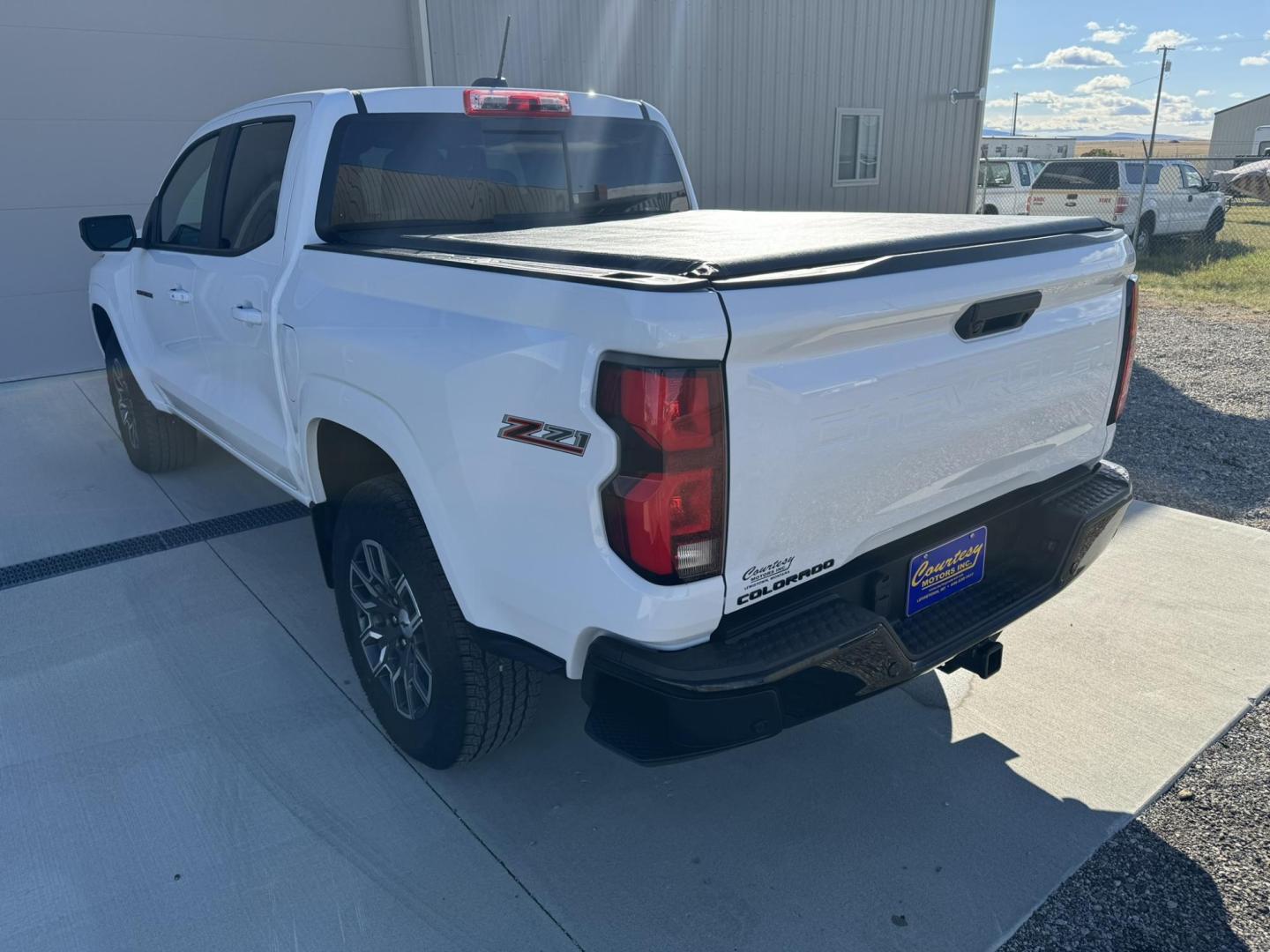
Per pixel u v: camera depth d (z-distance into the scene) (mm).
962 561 2395
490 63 8625
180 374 4039
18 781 2709
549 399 1849
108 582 3961
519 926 2205
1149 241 16391
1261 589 3754
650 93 9836
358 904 2270
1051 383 2400
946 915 2223
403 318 2295
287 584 3916
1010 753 2805
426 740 2621
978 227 2408
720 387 1697
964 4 12469
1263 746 2801
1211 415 6398
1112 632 3449
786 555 1916
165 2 7117
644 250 2027
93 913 2246
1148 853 2398
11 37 6680
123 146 7258
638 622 1794
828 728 2951
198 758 2809
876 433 1973
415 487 2270
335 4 7785
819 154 11633
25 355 7332
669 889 2312
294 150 3043
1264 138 43781
